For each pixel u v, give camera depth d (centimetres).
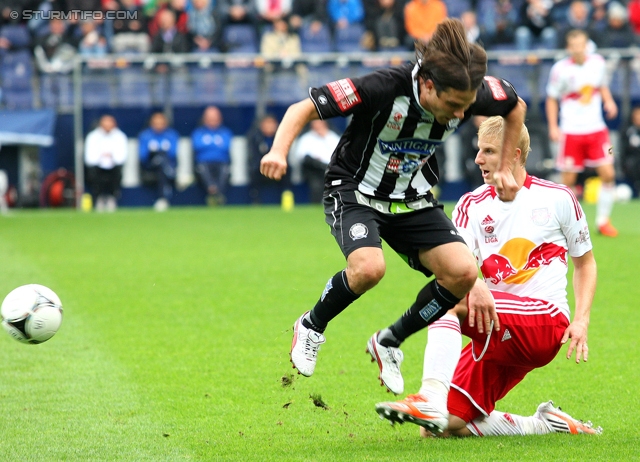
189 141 6850
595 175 6881
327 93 1413
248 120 6881
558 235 1561
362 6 7500
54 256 3925
